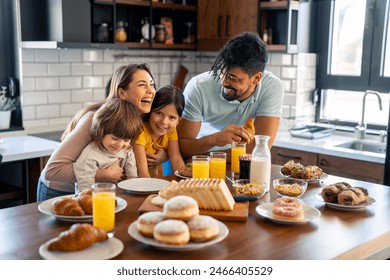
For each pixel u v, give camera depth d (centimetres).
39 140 350
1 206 361
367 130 407
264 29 412
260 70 236
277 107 262
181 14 468
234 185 202
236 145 231
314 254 141
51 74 390
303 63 421
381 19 389
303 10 409
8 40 375
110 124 192
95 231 140
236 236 154
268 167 206
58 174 203
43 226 159
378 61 396
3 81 379
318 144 368
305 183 195
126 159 220
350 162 345
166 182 207
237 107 263
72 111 408
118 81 227
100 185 156
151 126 236
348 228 164
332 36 428
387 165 322
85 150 203
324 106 443
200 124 267
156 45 423
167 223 139
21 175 339
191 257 137
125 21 427
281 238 153
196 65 489
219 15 429
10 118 375
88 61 412
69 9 347
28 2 364
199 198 170
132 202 186
